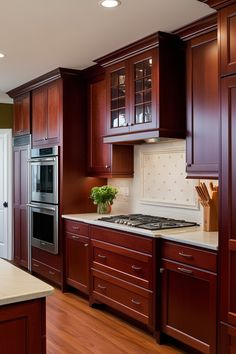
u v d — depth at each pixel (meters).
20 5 2.83
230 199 2.54
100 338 3.34
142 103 3.63
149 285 3.27
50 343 3.23
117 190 4.75
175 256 3.05
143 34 3.44
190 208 3.75
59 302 4.27
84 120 4.79
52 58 4.17
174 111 3.47
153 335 3.35
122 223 3.70
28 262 5.47
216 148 3.08
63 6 2.85
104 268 3.85
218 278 2.66
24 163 5.62
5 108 6.53
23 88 5.51
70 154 4.69
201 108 3.23
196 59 3.28
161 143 4.09
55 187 4.71
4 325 1.64
